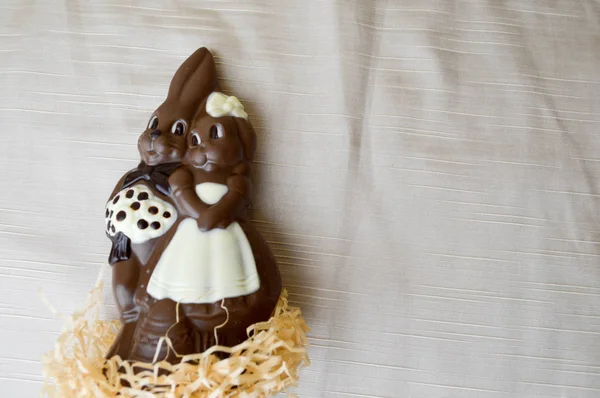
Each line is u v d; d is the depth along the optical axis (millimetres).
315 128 513
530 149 517
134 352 427
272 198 507
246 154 471
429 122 516
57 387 439
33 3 526
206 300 431
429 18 523
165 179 456
